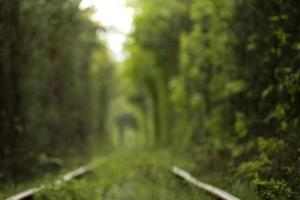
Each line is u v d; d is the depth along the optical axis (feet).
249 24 56.08
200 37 79.20
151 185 52.06
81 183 46.65
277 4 48.96
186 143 90.89
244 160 48.57
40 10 73.26
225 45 61.93
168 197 42.91
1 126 58.29
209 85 76.89
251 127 52.13
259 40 52.01
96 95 171.94
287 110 44.14
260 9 51.96
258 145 47.34
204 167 57.26
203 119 81.35
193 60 94.68
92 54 141.49
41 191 40.81
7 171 54.54
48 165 66.03
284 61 45.98
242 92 58.13
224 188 40.47
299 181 34.37
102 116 184.85
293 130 41.57
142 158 91.86
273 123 48.24
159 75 159.43
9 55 61.87
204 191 41.09
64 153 81.61
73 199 41.47
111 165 80.07
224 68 62.69
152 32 135.95
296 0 44.37
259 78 52.60
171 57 137.18
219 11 63.05
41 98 85.46
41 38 76.18
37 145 69.36
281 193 33.01
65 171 58.49
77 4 79.20
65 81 97.50
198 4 77.71
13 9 61.36
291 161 38.52
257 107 53.47
